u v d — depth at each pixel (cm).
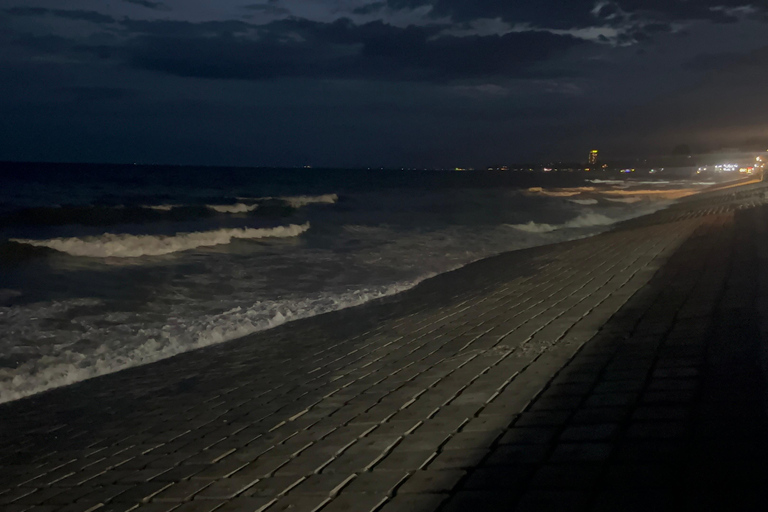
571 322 696
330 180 9825
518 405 424
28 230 2353
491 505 276
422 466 339
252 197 4738
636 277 980
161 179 8344
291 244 1931
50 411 596
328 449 392
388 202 4466
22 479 424
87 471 423
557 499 271
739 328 542
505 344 630
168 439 475
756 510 233
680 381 419
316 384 585
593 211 3491
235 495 336
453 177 13725
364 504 300
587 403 404
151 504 340
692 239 1461
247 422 489
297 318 982
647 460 297
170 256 1638
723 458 285
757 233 1395
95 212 2723
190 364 747
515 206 3956
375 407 473
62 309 1011
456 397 467
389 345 723
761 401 353
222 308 1042
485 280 1205
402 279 1311
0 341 819
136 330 898
